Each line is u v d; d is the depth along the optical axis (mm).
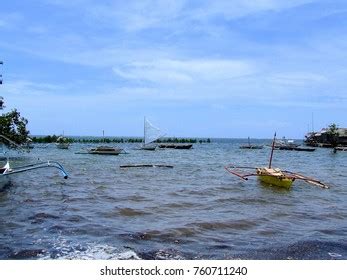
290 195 26016
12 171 25391
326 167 52844
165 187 29547
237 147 141250
